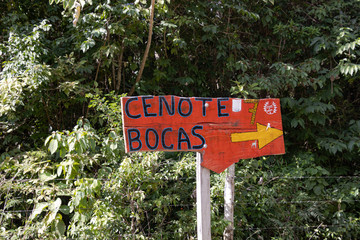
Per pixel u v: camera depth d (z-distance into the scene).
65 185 2.89
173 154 3.56
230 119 2.28
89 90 3.58
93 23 3.45
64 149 2.67
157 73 3.96
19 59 3.31
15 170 3.10
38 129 4.04
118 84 3.94
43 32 3.82
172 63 4.33
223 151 2.26
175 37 3.81
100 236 2.64
